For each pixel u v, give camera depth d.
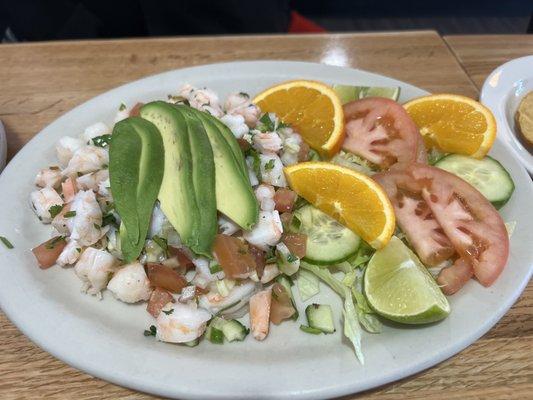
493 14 0.70
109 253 0.22
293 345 0.20
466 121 0.26
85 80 0.34
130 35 0.52
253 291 0.22
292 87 0.29
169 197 0.21
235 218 0.21
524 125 0.29
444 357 0.19
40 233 0.24
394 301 0.20
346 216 0.23
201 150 0.22
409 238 0.23
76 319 0.20
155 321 0.21
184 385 0.18
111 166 0.22
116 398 0.19
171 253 0.22
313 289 0.23
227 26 0.50
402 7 0.71
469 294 0.21
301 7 0.70
